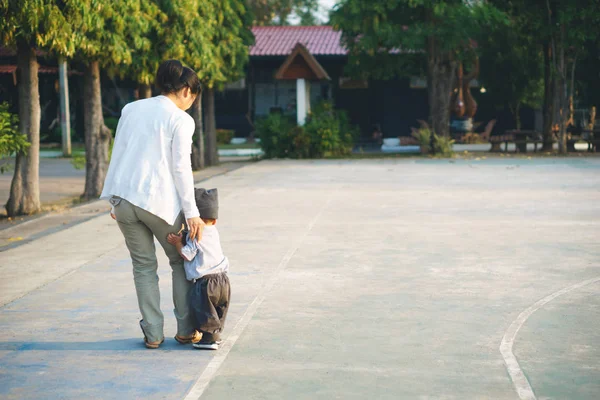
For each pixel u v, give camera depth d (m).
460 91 42.16
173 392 5.53
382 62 38.09
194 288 6.51
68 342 6.80
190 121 6.42
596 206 16.02
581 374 5.87
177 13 20.72
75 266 10.24
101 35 17.30
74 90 48.09
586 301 8.12
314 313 7.70
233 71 31.72
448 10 33.31
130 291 8.76
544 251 10.98
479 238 12.13
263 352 6.45
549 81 36.66
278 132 36.16
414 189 19.95
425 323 7.31
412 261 10.34
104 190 6.47
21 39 16.36
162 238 6.54
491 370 5.96
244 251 11.18
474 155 35.62
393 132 48.12
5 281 9.35
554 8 35.69
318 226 13.55
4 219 16.00
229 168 30.55
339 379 5.77
